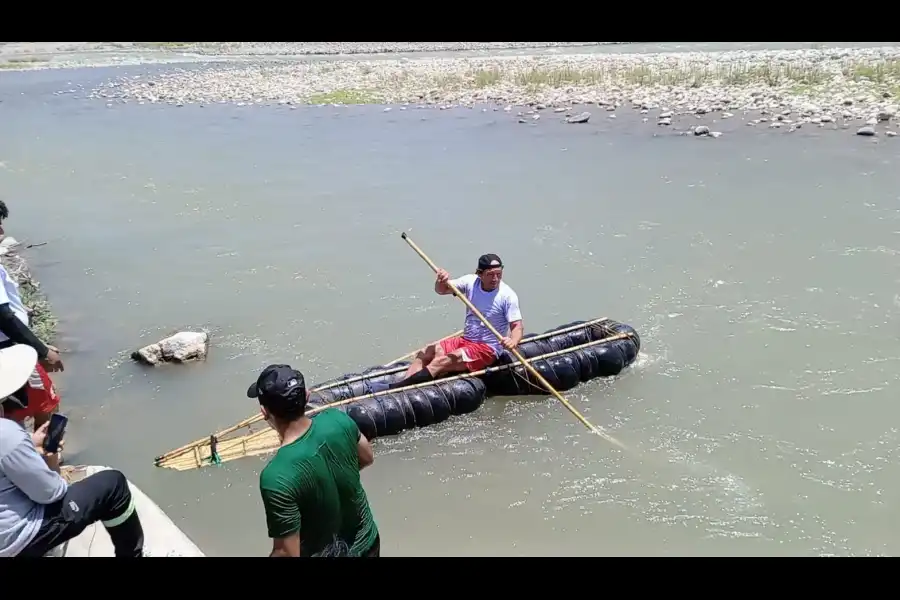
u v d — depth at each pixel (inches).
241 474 268.8
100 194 631.8
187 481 265.7
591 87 967.6
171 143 809.5
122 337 378.3
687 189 573.6
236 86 1159.6
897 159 614.5
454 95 986.1
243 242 509.0
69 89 1219.2
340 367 345.4
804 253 448.1
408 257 473.1
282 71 1306.6
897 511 245.3
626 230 499.5
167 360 348.8
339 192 612.7
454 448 283.9
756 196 549.3
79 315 405.7
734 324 372.2
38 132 890.7
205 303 415.8
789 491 256.4
